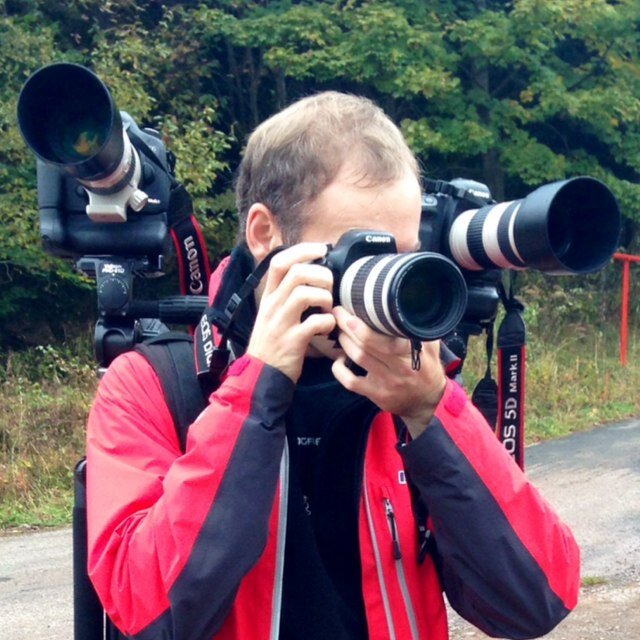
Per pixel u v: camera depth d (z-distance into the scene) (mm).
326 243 1448
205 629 1393
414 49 11961
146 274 2248
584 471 7699
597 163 13609
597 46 13172
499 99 13633
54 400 9695
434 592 1621
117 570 1434
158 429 1577
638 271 14477
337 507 1595
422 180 1996
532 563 1507
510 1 13578
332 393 1601
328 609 1531
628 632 4234
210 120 11469
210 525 1372
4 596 5266
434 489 1491
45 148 1958
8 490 7754
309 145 1495
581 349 12867
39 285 12102
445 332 1270
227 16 12258
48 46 11008
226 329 1544
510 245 1851
